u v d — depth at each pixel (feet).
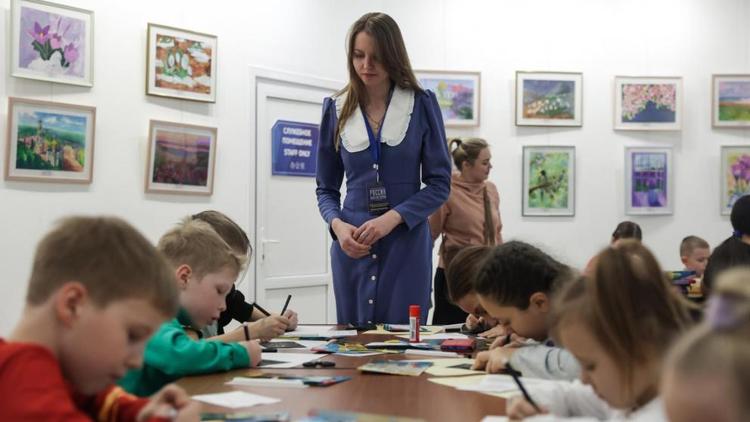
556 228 21.45
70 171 15.56
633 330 3.87
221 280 6.84
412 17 21.16
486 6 21.48
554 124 21.47
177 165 17.42
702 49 21.81
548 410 4.56
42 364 3.44
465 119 21.22
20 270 14.84
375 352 7.40
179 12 17.56
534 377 5.77
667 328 3.83
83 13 15.83
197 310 6.74
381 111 9.77
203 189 17.93
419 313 8.43
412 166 9.68
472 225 13.94
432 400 4.94
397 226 9.53
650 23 21.76
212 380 5.76
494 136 21.43
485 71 21.44
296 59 19.72
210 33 18.10
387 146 9.59
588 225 21.53
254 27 18.92
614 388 3.98
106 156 16.24
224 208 18.40
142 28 16.90
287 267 19.70
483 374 5.98
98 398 4.32
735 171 21.67
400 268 9.56
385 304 9.64
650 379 3.88
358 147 9.64
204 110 18.02
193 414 4.00
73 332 3.66
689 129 21.79
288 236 19.75
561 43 21.63
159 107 17.20
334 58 20.52
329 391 5.27
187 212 17.69
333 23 20.47
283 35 19.47
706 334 2.17
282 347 7.81
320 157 10.28
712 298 2.30
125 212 16.53
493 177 21.36
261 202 19.13
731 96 21.76
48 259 3.71
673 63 21.77
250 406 4.76
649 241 21.63
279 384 5.53
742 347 2.06
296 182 19.97
